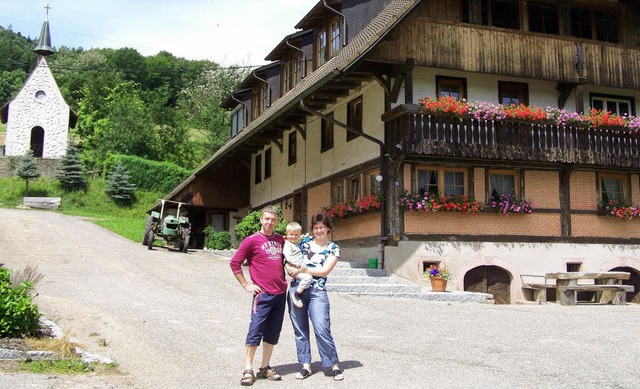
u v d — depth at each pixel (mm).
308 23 22641
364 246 17953
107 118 53500
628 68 18641
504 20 18172
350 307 12453
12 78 100312
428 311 12234
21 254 18922
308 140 22516
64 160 43125
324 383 6598
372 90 17906
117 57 93875
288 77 25797
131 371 7113
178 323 9945
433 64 16469
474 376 6883
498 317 11570
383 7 20531
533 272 17203
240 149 26703
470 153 16203
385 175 16969
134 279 15164
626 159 17938
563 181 17906
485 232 16969
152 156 49281
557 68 17766
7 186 42250
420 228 16438
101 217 36375
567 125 17281
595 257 17953
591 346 8742
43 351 7320
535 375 6984
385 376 6855
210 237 25141
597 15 19406
